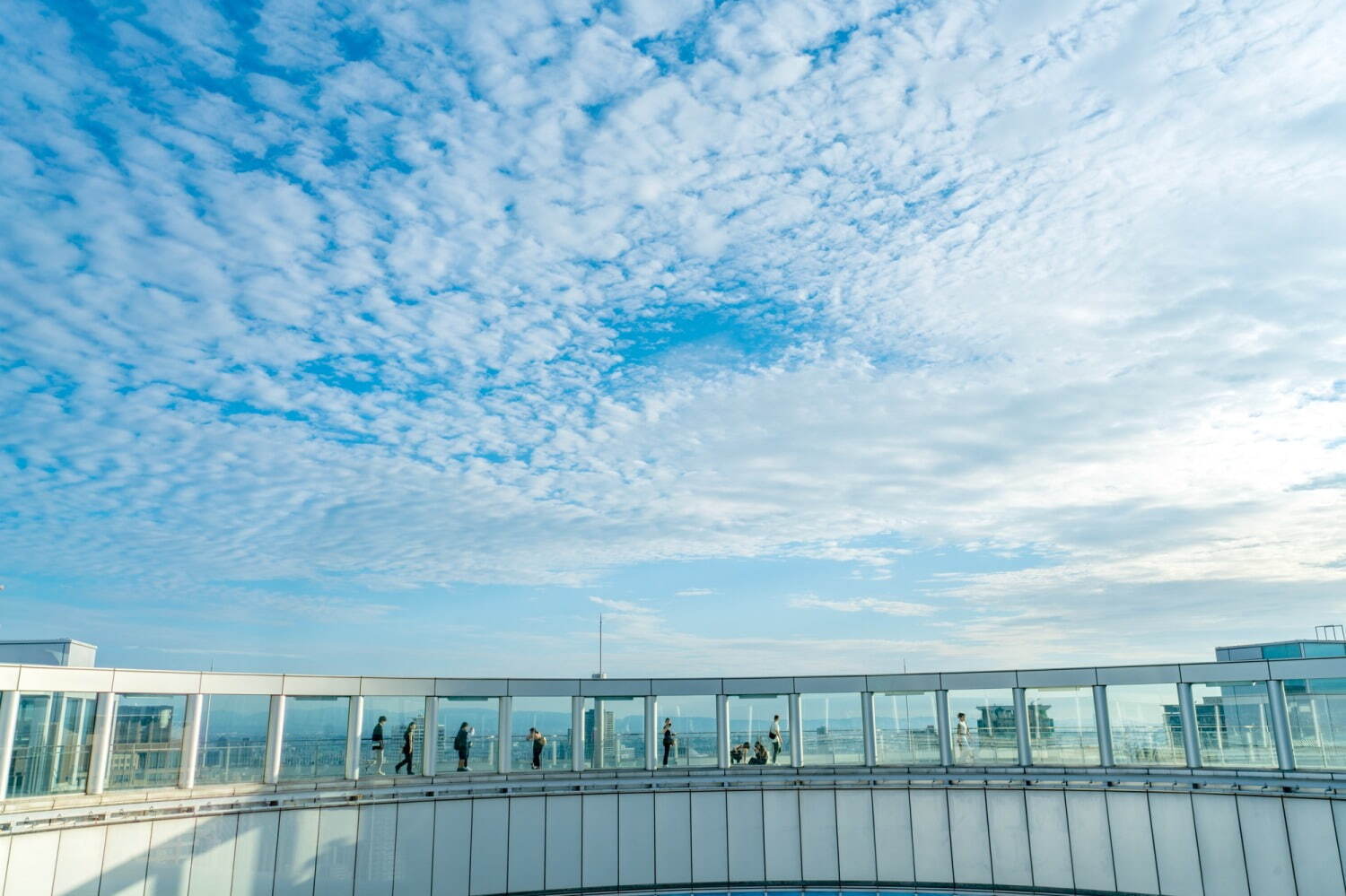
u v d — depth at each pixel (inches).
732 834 1315.2
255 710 1132.5
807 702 1359.5
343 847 1165.7
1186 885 1169.4
